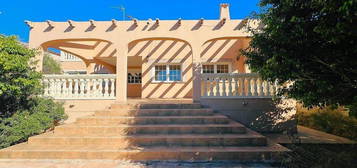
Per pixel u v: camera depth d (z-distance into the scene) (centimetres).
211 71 1248
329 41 342
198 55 855
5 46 601
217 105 804
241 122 788
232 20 869
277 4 432
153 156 484
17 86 617
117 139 554
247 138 538
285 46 425
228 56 1220
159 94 1237
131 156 486
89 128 612
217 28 869
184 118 665
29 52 670
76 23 886
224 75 819
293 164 426
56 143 556
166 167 438
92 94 851
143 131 609
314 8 349
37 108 693
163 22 880
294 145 521
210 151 482
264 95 799
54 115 720
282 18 405
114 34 883
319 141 611
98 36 883
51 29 889
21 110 667
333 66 364
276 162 464
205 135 574
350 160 426
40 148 517
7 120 605
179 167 438
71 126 625
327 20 326
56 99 838
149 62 1256
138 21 882
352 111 376
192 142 543
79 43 1202
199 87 823
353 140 617
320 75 405
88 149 506
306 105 465
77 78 853
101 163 465
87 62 1341
